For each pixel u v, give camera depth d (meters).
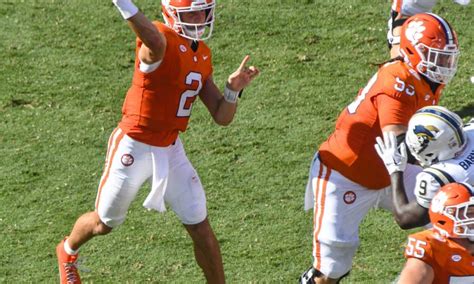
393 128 20.56
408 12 26.91
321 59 34.59
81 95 32.97
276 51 35.09
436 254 16.80
